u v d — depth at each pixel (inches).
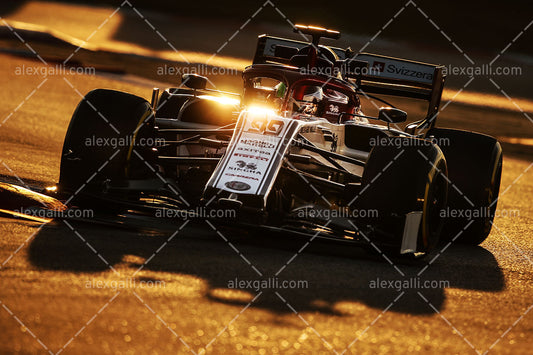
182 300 235.5
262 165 314.7
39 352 191.0
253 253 304.0
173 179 373.1
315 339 215.8
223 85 1253.1
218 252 297.9
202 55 1768.0
